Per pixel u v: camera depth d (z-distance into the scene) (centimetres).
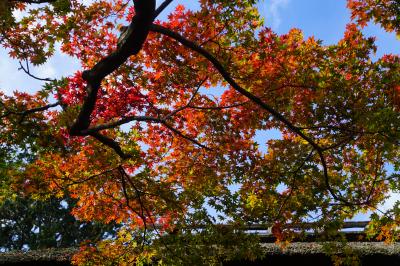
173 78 720
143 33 481
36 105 648
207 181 804
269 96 739
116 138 722
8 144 643
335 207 747
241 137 796
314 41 695
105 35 691
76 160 715
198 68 704
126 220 813
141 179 738
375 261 934
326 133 748
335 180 770
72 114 569
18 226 2533
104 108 711
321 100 716
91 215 803
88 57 711
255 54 701
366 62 699
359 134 726
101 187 753
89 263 763
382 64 690
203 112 784
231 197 747
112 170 707
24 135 627
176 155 809
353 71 703
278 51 688
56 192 728
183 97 760
